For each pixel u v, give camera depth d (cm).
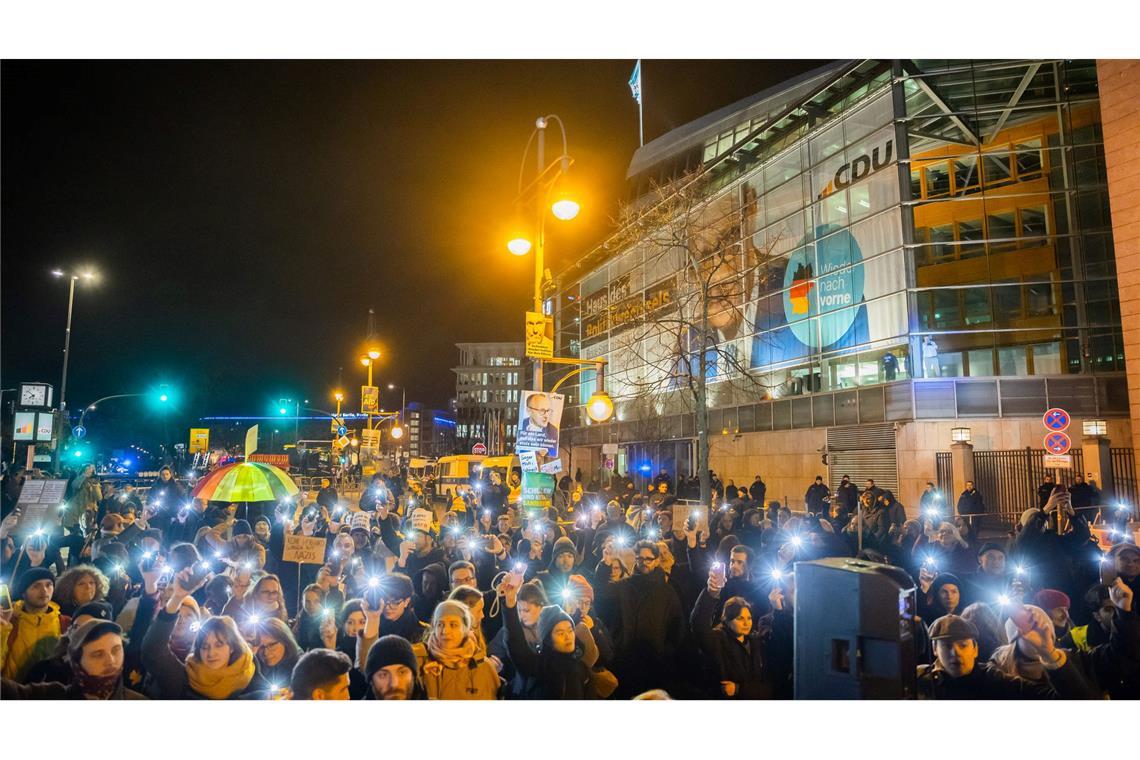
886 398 2538
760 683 545
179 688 443
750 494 2452
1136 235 1814
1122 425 2336
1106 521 1497
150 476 4053
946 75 2572
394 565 798
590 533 1095
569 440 4594
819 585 407
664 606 589
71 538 907
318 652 401
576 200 1093
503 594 475
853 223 2780
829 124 2923
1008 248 2567
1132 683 466
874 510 1368
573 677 448
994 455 2269
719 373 3384
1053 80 2589
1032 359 2478
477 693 444
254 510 1204
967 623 457
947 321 2570
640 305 3872
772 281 3189
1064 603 529
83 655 403
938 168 2678
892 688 385
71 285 3484
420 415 15350
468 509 1667
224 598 558
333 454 5575
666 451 3888
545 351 1190
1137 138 1814
